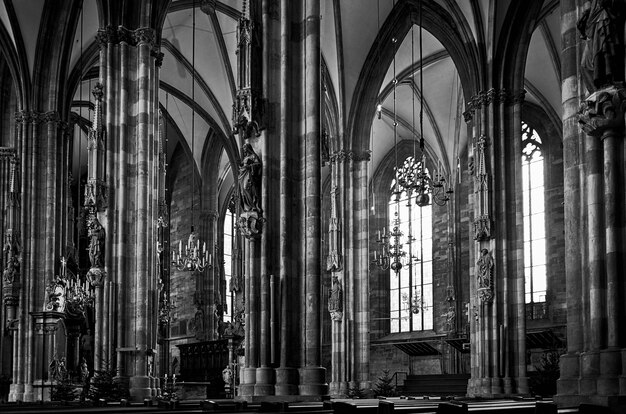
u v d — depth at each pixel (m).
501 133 36.56
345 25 43.22
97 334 28.50
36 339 37.31
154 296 29.52
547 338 44.19
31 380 37.00
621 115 14.65
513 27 36.78
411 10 42.00
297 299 21.73
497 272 35.47
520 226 35.78
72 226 44.62
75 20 40.50
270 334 21.22
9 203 39.25
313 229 21.84
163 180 36.66
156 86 31.16
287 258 21.69
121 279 28.81
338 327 42.75
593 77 14.91
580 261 15.66
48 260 38.84
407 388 48.19
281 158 22.22
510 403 13.49
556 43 44.97
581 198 15.83
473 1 37.09
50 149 39.84
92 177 29.14
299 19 23.14
